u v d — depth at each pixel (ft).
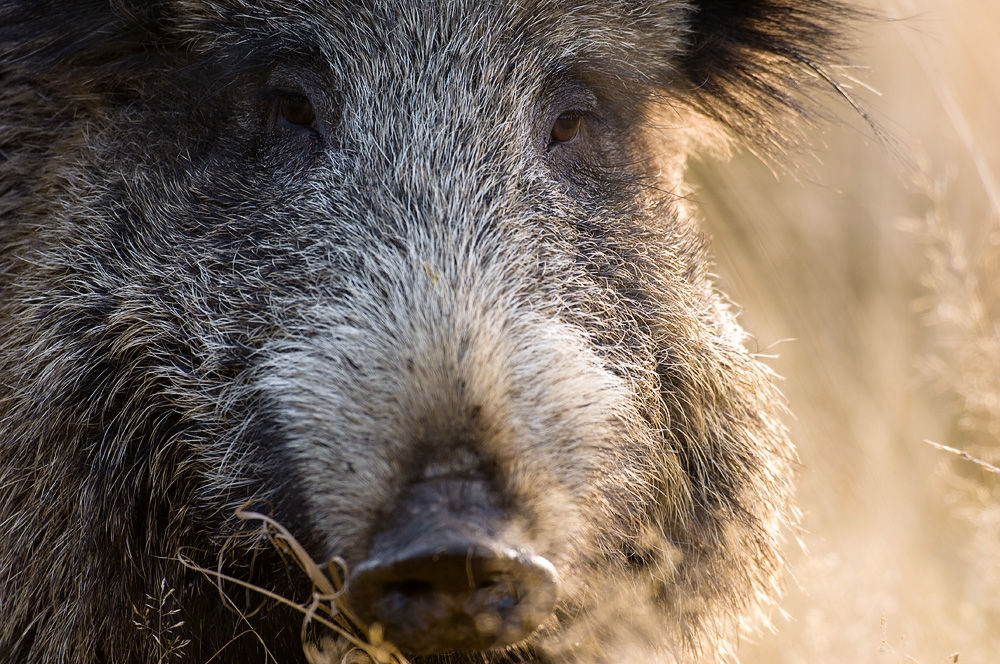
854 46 26.20
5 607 21.11
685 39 24.64
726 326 23.82
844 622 28.48
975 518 31.14
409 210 19.94
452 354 17.62
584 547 18.83
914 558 31.19
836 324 37.88
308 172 21.13
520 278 19.61
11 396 21.43
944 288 34.06
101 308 21.11
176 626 20.04
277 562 20.62
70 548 20.70
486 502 16.61
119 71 22.52
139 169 21.56
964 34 37.99
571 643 21.53
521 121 21.39
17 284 22.17
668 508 22.03
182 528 20.84
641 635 22.30
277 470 18.94
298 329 19.58
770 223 38.17
